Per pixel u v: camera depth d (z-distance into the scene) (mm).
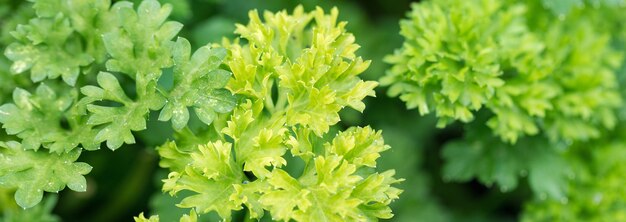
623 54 628
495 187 691
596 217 607
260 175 480
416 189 669
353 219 475
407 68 534
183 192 562
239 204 478
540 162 591
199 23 653
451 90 528
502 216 698
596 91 582
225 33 600
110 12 524
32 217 569
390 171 487
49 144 498
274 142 483
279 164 481
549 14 600
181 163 494
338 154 484
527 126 558
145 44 502
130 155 635
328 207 474
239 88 490
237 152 487
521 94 559
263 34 500
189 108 553
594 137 602
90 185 642
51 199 579
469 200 703
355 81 495
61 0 522
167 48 501
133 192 647
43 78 517
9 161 494
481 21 560
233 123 484
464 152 598
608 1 605
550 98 578
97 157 628
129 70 502
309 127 486
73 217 655
